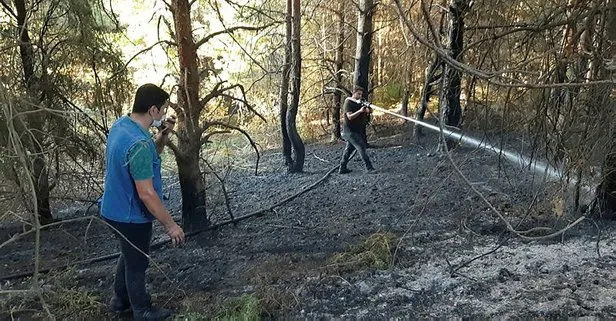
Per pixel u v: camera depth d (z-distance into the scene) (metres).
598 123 4.72
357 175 10.12
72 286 5.35
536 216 6.50
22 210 4.91
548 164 5.32
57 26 7.02
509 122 5.27
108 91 6.66
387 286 4.90
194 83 6.32
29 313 4.79
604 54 4.16
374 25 14.38
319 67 14.74
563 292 4.57
